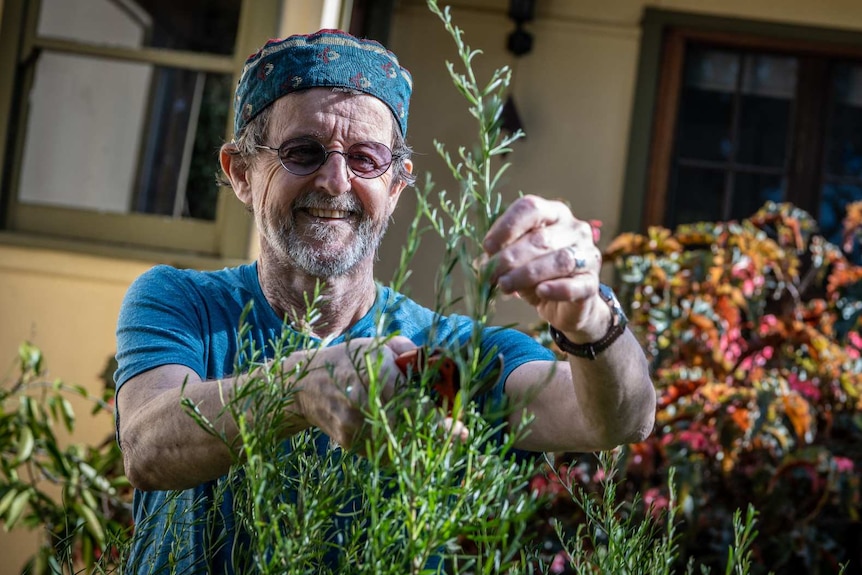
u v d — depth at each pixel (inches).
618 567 38.5
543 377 51.6
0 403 125.6
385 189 62.1
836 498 126.1
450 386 31.5
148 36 156.3
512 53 198.8
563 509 117.0
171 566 44.5
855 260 197.0
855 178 200.5
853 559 133.3
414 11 198.7
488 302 30.6
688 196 201.6
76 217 155.7
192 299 60.7
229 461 41.2
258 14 153.5
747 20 200.5
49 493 141.8
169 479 43.3
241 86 64.3
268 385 34.6
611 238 196.9
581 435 48.7
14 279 149.1
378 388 29.8
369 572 30.9
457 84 32.7
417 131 196.1
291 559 31.4
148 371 54.2
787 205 155.5
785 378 139.5
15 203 156.3
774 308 166.7
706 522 124.8
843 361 139.4
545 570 40.9
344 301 62.0
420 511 29.8
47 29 157.3
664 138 200.5
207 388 42.0
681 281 142.3
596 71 199.6
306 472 37.2
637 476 125.9
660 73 201.6
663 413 127.7
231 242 152.5
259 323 61.2
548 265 35.4
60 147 157.2
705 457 129.9
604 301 42.1
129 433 44.6
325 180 59.3
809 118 201.8
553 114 199.2
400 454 29.4
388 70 62.7
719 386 129.4
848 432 140.6
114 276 149.0
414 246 30.0
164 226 154.6
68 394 146.1
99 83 157.5
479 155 31.8
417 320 63.4
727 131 202.4
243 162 67.9
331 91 60.3
